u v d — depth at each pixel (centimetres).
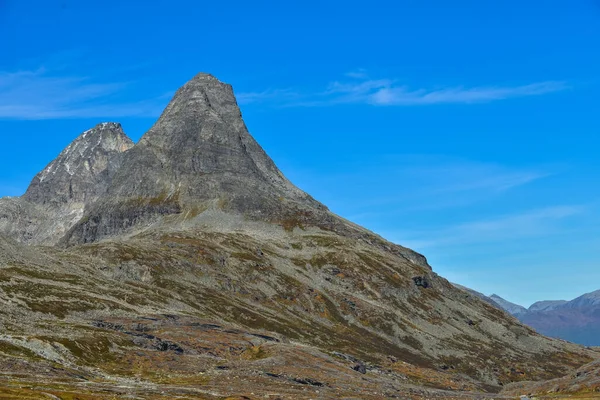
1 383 16038
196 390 18662
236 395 18262
